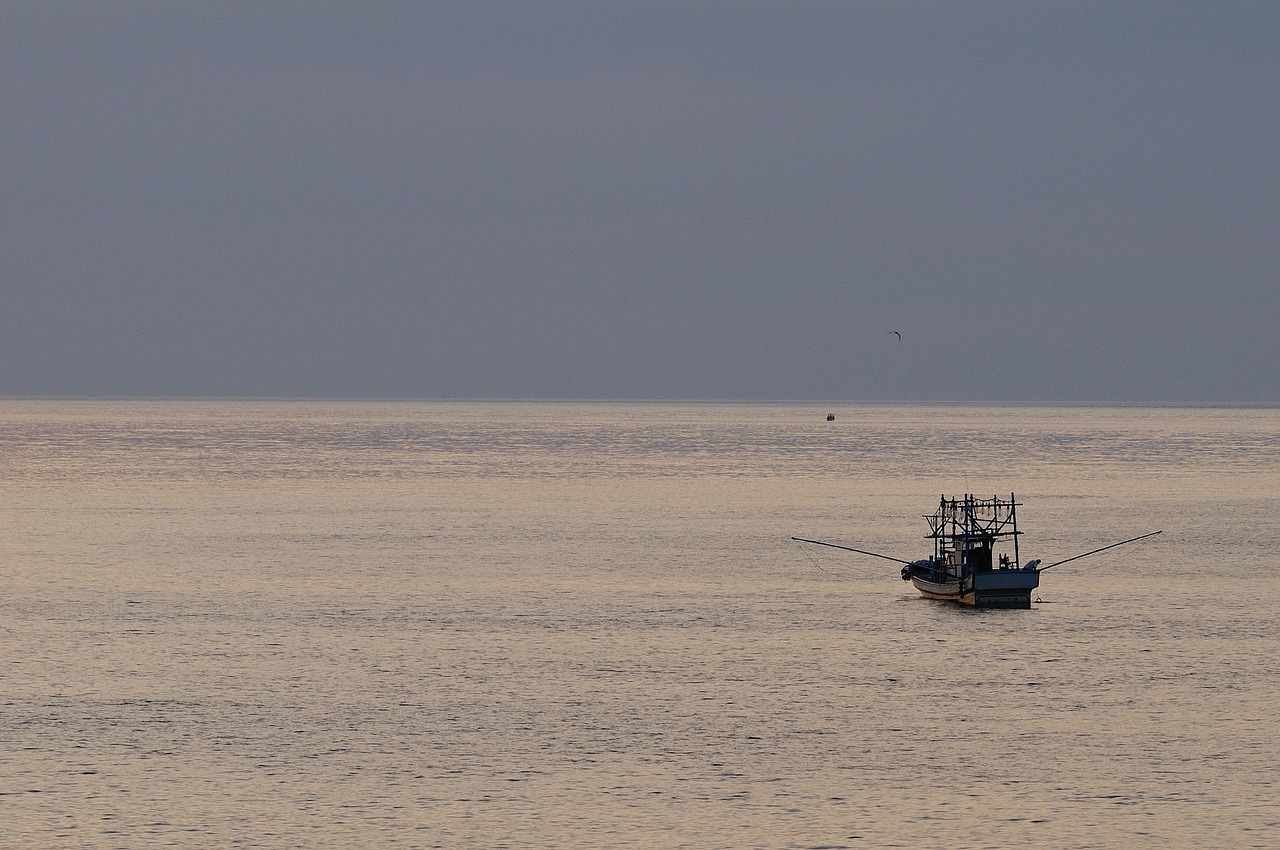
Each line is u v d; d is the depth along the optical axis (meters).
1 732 196.50
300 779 178.62
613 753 189.38
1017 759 187.00
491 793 174.25
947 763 185.50
